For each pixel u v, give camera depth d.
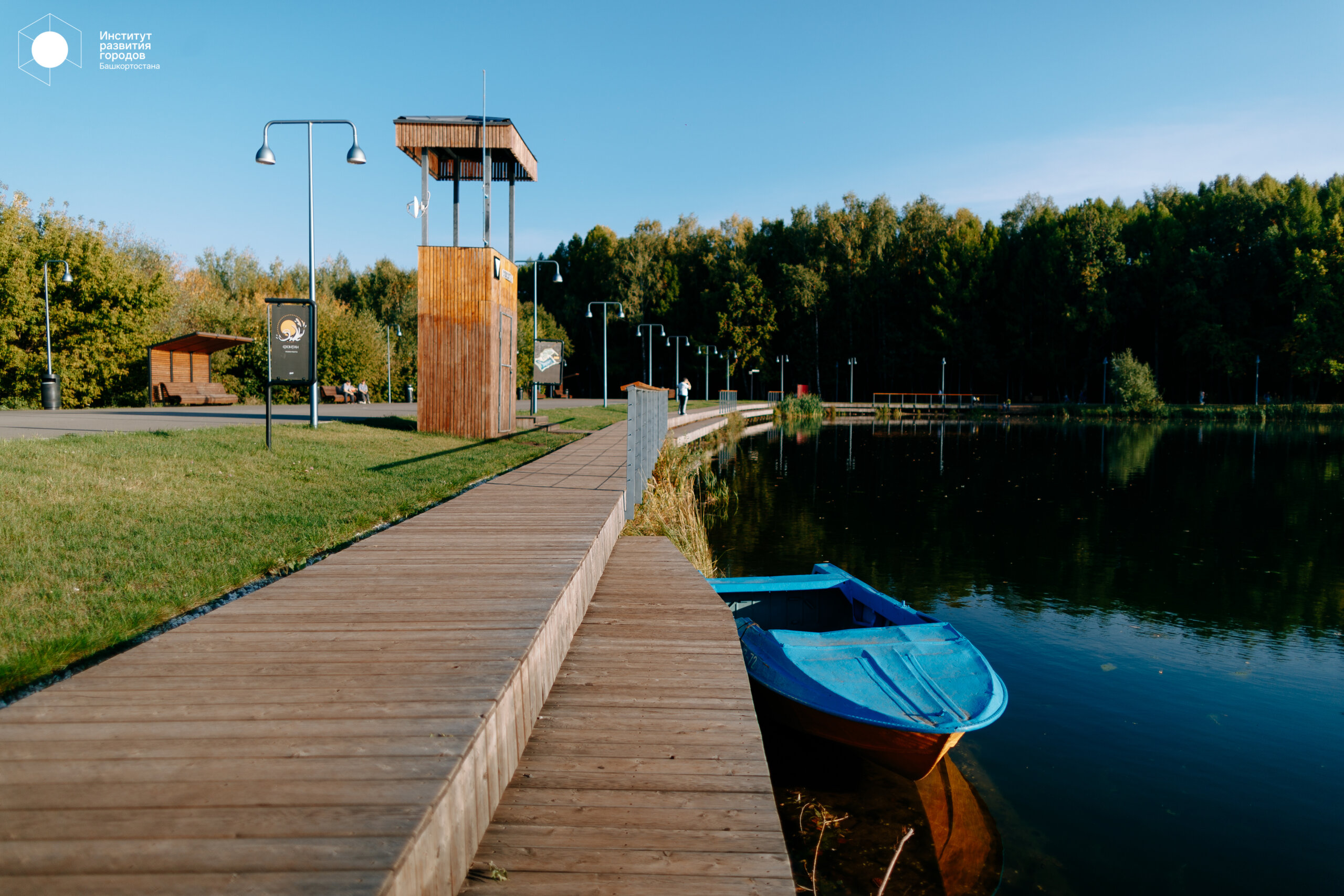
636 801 3.12
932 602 11.23
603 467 12.54
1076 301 71.06
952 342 73.56
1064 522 17.70
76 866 1.89
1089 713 7.38
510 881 2.58
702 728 3.79
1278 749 6.67
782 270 77.38
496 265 16.11
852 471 27.17
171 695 3.04
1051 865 4.96
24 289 28.12
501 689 3.15
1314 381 66.56
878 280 77.12
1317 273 61.72
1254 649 9.24
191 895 1.79
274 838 2.04
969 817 5.48
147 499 7.48
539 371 23.66
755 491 22.25
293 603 4.50
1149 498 21.48
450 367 15.95
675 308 81.69
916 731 5.05
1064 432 48.97
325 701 3.00
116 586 4.98
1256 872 4.95
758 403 65.81
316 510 7.77
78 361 29.48
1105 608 10.96
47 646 3.94
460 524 7.29
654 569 7.45
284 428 14.39
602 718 3.90
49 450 9.21
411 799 2.25
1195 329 66.62
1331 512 19.22
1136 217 75.50
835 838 5.18
